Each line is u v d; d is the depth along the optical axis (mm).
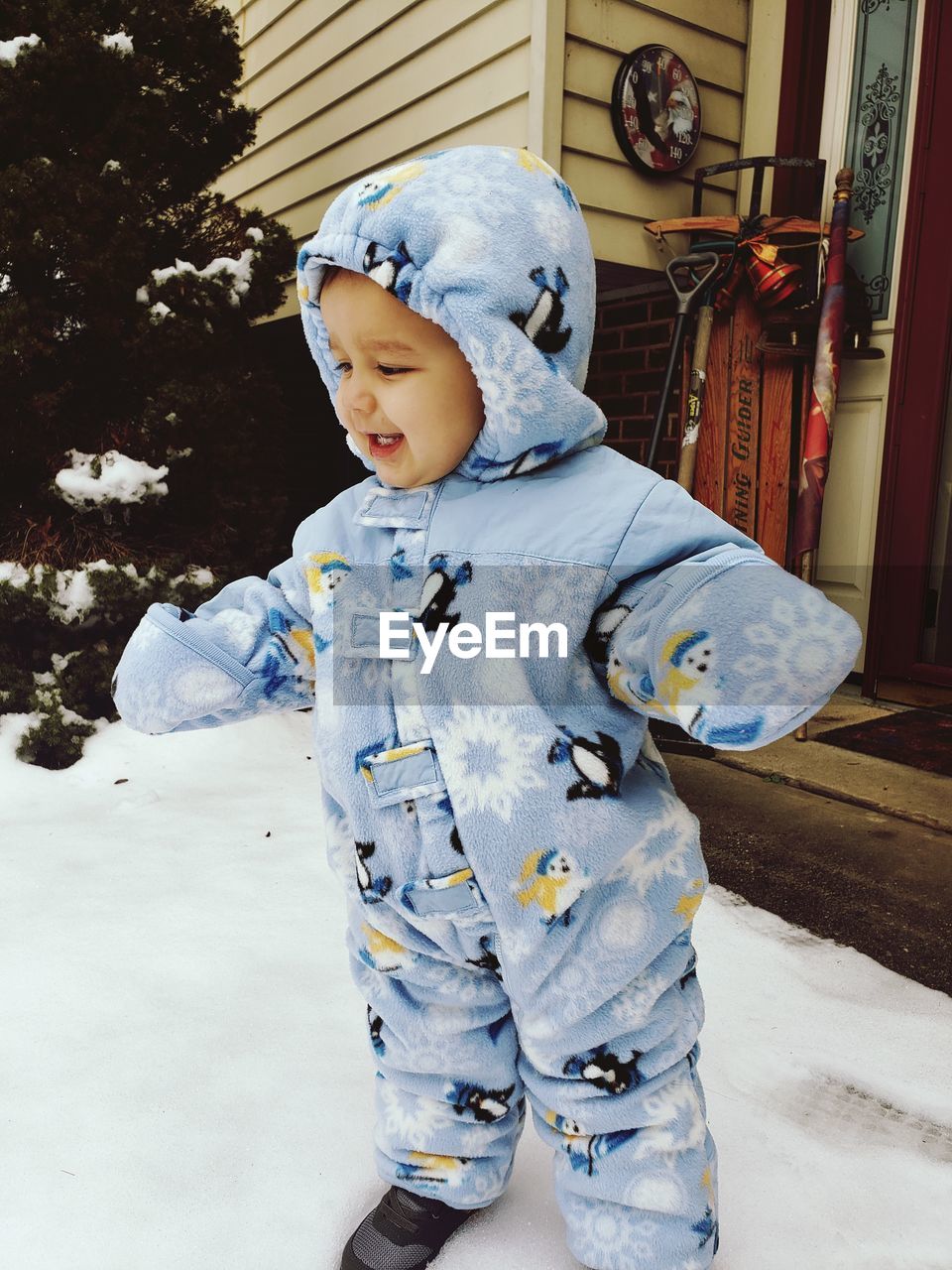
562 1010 969
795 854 2309
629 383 3709
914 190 3238
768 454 3330
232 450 3090
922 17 3182
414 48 3656
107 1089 1425
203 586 2943
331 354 1083
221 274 3021
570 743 917
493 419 928
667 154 3346
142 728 1072
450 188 915
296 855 2258
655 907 970
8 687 2797
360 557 1030
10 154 2867
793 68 3455
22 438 2887
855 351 3258
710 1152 1043
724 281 3225
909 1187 1272
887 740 3094
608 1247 1025
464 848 931
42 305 2807
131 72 2812
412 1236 1111
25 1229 1178
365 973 1094
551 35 3066
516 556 935
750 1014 1655
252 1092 1423
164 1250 1152
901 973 1804
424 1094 1093
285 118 4547
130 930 1890
